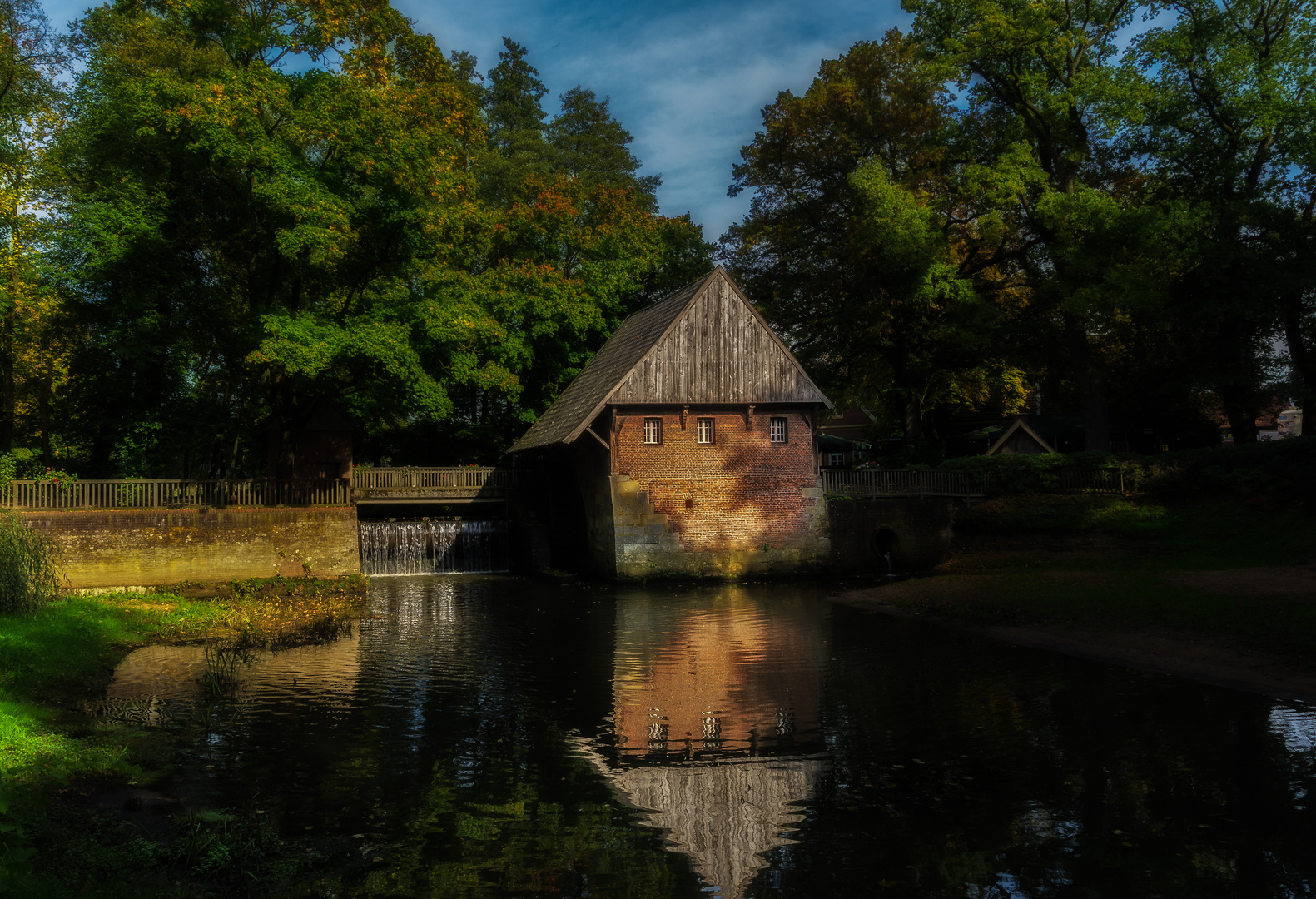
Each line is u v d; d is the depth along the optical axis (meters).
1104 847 6.66
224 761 8.75
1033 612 17.86
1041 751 9.09
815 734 9.82
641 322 33.16
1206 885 5.98
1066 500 32.19
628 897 5.78
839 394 47.94
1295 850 6.55
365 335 23.53
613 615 19.97
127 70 24.69
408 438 39.75
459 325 26.31
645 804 7.64
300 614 19.44
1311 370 34.34
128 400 27.22
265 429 30.00
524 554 31.22
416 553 30.84
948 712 10.79
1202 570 22.16
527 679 12.84
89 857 5.83
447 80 27.17
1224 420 45.97
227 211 26.16
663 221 40.12
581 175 48.72
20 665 11.61
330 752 9.12
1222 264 33.44
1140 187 37.31
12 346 25.06
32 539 15.94
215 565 24.11
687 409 27.86
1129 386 40.72
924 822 7.17
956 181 36.84
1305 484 26.34
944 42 34.25
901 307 37.56
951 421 52.00
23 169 23.23
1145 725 10.05
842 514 29.94
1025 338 40.19
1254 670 12.70
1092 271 32.59
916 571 30.55
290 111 22.59
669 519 27.62
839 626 18.11
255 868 6.11
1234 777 8.18
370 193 25.38
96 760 8.29
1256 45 34.38
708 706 11.18
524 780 8.29
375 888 5.87
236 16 23.80
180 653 14.98
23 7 23.02
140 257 23.91
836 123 37.78
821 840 6.83
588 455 30.31
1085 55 35.84
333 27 22.70
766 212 41.38
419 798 7.75
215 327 26.34
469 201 28.02
